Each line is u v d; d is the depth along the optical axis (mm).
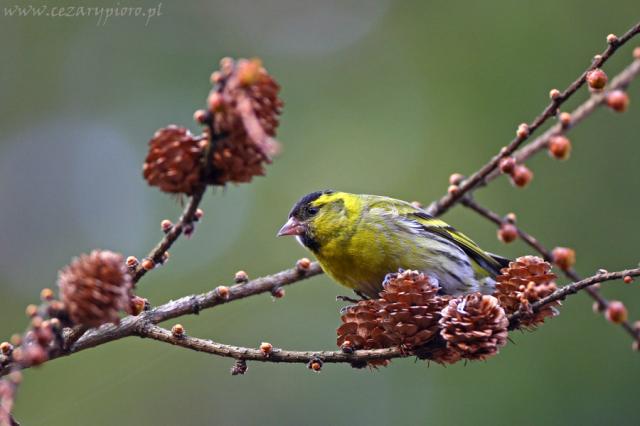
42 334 4324
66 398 11781
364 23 15023
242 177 4562
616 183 12227
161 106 14797
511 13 13594
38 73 14492
